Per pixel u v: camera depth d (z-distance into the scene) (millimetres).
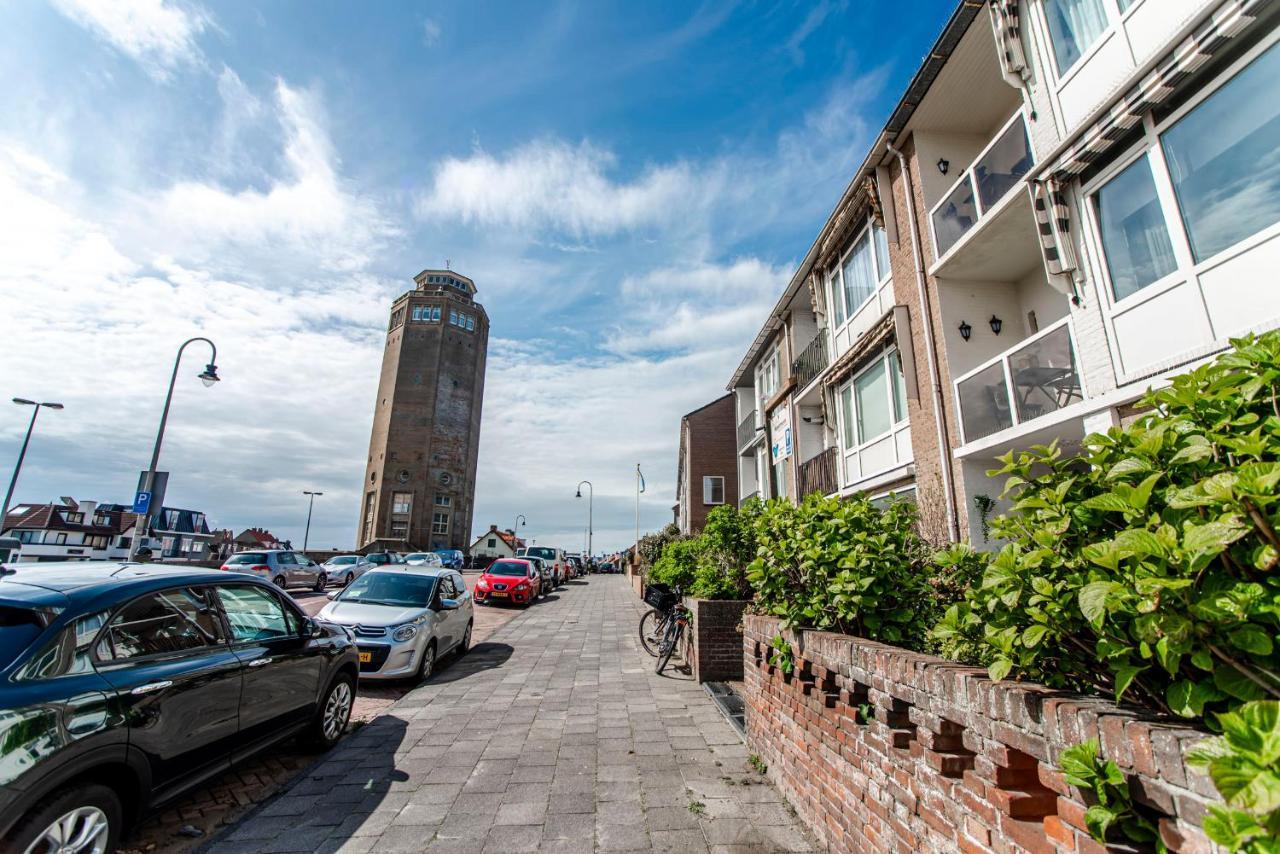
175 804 4387
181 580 4426
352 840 3840
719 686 7941
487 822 4066
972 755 2432
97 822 3172
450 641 10078
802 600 4172
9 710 2924
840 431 13508
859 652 3201
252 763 5242
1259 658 1425
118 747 3332
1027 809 2008
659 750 5527
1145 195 6059
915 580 3785
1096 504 1774
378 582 10008
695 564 11578
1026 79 7734
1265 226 4953
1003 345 9398
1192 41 5375
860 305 12695
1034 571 2033
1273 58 4938
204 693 4062
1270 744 1152
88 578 3957
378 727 6344
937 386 9391
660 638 10805
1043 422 7035
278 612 5352
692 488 27219
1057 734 1801
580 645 12055
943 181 10219
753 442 22047
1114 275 6426
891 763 2836
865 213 12406
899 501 4406
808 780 3918
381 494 63844
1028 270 9406
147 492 16578
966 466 8656
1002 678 2111
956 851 2285
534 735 6012
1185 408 1822
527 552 35031
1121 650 1649
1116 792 1562
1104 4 6586
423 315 70625
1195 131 5547
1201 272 5434
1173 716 1646
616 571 64625
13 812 2797
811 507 4441
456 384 69812
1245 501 1430
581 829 3945
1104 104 6230
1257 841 1161
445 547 65625
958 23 8570
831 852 3482
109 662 3576
